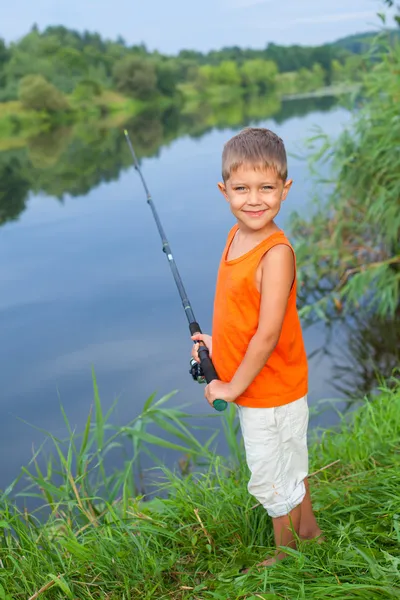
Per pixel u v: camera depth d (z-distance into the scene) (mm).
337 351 4992
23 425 4172
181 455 3760
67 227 8875
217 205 9148
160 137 18094
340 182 5832
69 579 2031
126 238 8109
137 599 1986
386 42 5422
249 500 2385
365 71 5766
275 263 1816
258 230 1869
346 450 2844
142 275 6797
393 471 2443
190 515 2359
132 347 5207
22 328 5637
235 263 1879
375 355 4891
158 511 2539
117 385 4625
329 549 2023
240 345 1921
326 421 3988
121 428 3252
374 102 5676
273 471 1968
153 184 10883
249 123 18047
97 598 1999
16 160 15750
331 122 11977
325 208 6293
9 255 7773
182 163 12750
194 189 10242
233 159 1802
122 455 3785
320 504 2381
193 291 6273
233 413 3445
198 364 2170
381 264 5438
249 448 1977
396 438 2844
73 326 5633
